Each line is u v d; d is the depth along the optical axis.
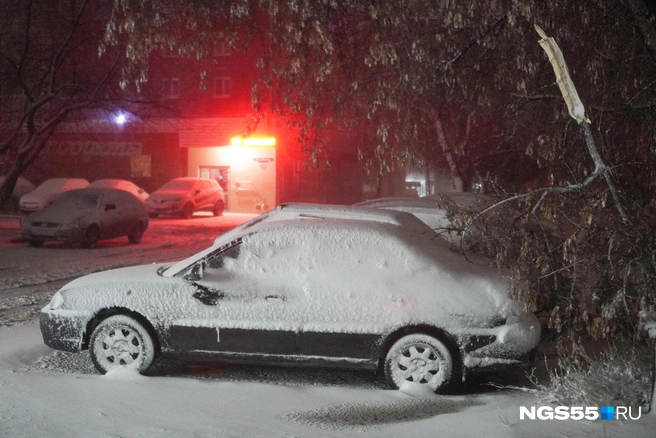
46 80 28.05
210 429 5.66
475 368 6.95
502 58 12.02
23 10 26.95
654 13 9.06
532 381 7.33
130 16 11.87
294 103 12.50
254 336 7.23
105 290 7.50
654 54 9.04
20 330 9.59
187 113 38.44
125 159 41.28
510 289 6.89
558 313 6.89
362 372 8.08
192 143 38.69
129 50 11.92
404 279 7.20
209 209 36.03
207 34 12.29
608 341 7.36
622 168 7.96
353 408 6.34
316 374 7.97
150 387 6.86
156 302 7.37
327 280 7.26
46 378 7.08
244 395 6.69
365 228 7.49
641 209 7.26
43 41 27.83
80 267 16.30
